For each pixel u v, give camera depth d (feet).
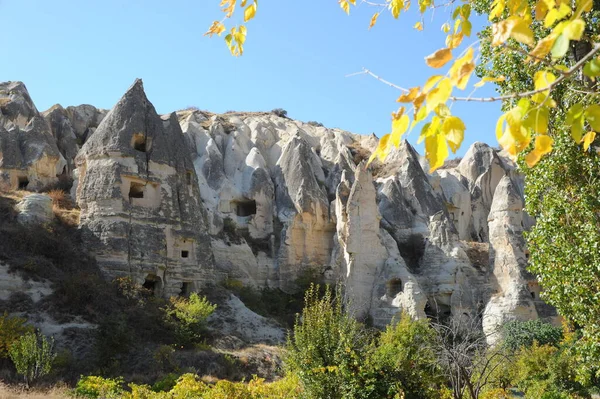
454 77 13.71
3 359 91.91
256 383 61.87
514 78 52.49
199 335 117.39
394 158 230.27
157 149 149.89
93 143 147.23
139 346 107.45
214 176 195.72
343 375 52.06
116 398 69.77
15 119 193.88
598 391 96.58
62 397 72.64
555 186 50.85
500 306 154.92
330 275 169.17
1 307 106.73
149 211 143.23
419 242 185.26
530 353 106.73
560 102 48.24
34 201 134.72
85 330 105.91
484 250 182.09
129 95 153.07
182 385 60.80
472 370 63.10
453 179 242.78
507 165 267.18
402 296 152.46
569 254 49.73
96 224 136.98
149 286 141.59
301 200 183.52
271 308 159.43
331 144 247.50
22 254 120.37
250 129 240.12
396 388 51.88
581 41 44.34
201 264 147.54
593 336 49.49
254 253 176.76
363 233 165.48
